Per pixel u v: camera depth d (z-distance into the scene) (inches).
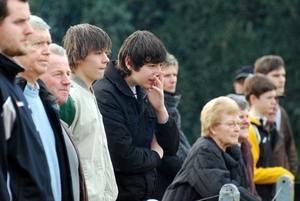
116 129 547.5
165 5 1558.8
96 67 521.3
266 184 724.0
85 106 508.1
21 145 382.0
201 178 577.0
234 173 601.0
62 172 421.1
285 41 1519.4
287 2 1520.7
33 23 434.0
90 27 529.7
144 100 568.1
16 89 390.9
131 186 559.2
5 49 388.5
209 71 1518.2
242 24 1528.1
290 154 847.1
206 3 1539.1
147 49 556.4
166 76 684.1
